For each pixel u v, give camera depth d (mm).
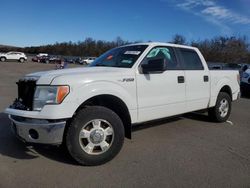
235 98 7789
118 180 3963
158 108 5406
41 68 36344
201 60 6629
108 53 5953
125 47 5805
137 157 4820
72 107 4188
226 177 4125
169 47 5902
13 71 29125
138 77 5035
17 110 4383
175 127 6809
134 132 6301
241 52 54219
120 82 4762
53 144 4129
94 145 4398
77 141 4250
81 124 4262
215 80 6934
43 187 3723
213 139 5949
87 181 3914
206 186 3840
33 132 4180
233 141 5855
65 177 4016
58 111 4082
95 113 4355
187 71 6102
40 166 4359
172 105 5707
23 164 4426
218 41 54125
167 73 5602
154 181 3953
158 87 5371
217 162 4684
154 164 4539
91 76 4465
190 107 6199
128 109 4883
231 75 7555
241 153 5152
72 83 4230
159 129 6594
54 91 4148
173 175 4152
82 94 4281
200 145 5535
